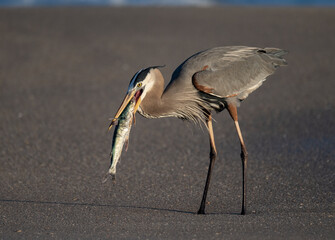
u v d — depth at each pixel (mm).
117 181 12711
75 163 14266
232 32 30656
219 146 15469
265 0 48094
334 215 9594
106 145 15844
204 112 10953
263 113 18438
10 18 35125
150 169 13617
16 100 20516
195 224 9195
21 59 26156
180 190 11945
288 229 8758
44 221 9781
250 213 10070
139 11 37719
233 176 12859
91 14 36688
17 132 17094
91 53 27000
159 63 24719
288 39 28922
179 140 16188
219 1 47938
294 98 19828
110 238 8555
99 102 20188
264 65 11148
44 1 46688
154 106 10391
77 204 10977
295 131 16359
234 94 10703
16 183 12703
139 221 9539
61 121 18188
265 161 13945
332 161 13531
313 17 34531
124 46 28016
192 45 27750
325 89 20656
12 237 8812
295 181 12266
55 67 25000
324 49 26734
